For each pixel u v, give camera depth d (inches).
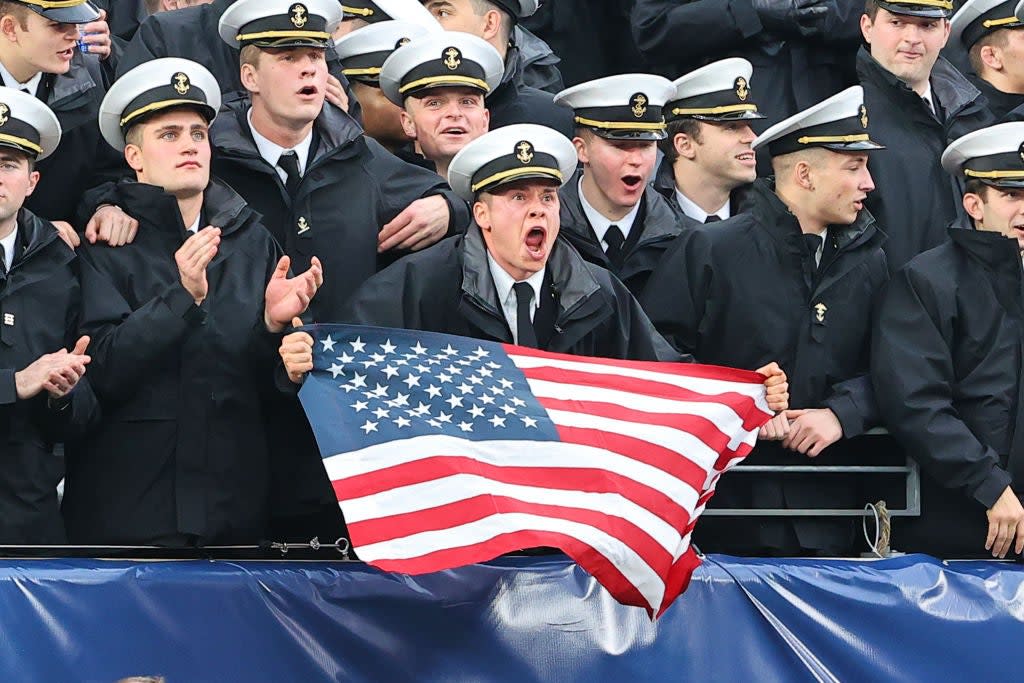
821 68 1192.2
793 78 1183.6
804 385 952.9
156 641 799.1
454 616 838.5
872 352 955.3
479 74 980.6
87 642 789.2
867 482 969.5
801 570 892.6
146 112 868.6
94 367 834.2
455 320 876.0
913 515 959.0
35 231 845.8
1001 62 1138.0
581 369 851.4
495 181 865.5
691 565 824.9
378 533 767.7
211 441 842.2
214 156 914.1
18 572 785.6
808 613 887.1
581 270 882.8
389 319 861.8
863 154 954.7
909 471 956.6
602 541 788.0
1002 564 941.2
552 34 1275.8
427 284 872.9
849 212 958.4
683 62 1197.1
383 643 828.0
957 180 1072.8
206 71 881.5
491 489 789.9
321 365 814.5
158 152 868.0
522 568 853.8
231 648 807.1
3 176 829.8
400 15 1050.1
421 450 791.1
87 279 860.0
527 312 874.1
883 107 1079.0
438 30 1043.9
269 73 903.7
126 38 1171.9
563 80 1275.8
